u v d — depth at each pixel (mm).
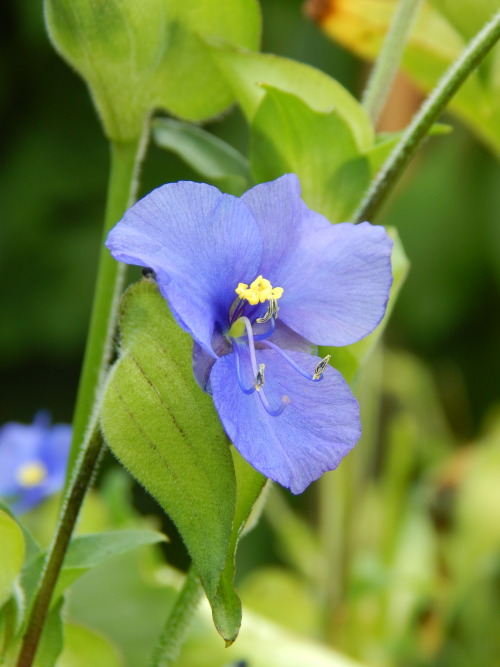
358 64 551
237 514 199
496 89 266
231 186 239
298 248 206
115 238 193
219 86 233
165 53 228
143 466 198
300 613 376
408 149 214
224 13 229
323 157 228
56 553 205
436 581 391
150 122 234
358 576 340
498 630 384
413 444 392
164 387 198
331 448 199
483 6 260
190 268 198
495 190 570
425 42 264
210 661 277
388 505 384
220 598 196
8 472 302
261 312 206
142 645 273
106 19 222
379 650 367
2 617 211
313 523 438
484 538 385
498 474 392
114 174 230
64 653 253
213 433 197
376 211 216
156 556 288
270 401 201
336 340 205
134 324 199
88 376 227
